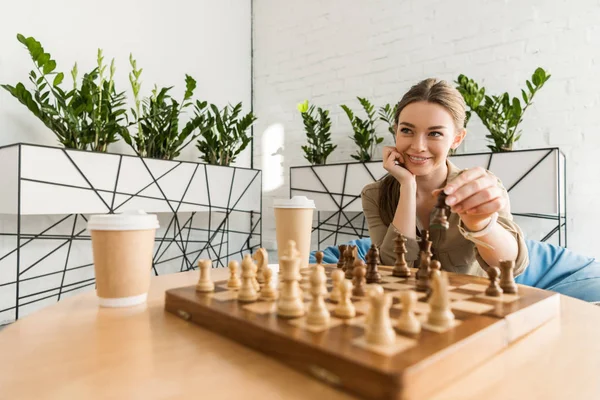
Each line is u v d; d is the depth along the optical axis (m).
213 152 2.55
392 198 1.29
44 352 0.47
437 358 0.37
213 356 0.45
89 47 2.35
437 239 1.19
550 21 2.16
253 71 3.39
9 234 2.00
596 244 2.05
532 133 2.20
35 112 1.86
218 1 3.11
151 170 2.06
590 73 2.06
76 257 2.26
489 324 0.47
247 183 2.60
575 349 0.48
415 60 2.58
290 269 0.52
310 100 3.04
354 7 2.84
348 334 0.43
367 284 0.77
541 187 1.79
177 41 2.82
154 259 2.58
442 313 0.46
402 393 0.33
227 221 2.87
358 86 2.81
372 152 2.71
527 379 0.40
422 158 1.09
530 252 1.66
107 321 0.58
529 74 2.22
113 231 0.64
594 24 2.05
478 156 1.96
